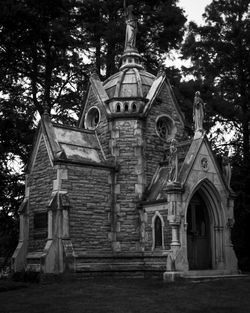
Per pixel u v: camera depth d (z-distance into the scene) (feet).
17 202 108.88
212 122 121.08
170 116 89.81
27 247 81.66
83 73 119.34
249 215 104.17
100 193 80.43
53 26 102.42
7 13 93.61
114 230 80.74
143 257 78.18
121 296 55.21
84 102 92.94
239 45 123.85
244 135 117.80
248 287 61.21
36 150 83.20
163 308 48.29
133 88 88.84
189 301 52.13
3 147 102.27
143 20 124.47
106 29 117.80
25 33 102.06
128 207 81.30
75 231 76.07
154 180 83.56
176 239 70.44
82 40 116.57
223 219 78.74
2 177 105.81
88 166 79.71
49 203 75.10
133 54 95.30
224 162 82.74
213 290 58.95
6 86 112.78
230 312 46.70
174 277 67.46
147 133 85.56
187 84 115.34
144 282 67.46
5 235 119.55
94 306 49.16
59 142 81.20
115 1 119.75
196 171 75.46
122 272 77.87
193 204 78.54
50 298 54.60
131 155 83.41
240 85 124.26
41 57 112.98
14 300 54.13
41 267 71.97
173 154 74.08
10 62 107.86
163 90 90.22
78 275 73.67
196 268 76.69
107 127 85.92
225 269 77.15
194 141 78.02
